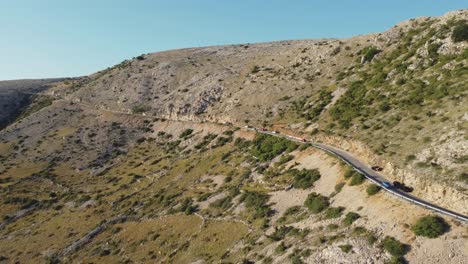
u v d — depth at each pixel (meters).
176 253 64.19
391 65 91.81
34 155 131.00
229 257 55.31
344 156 64.69
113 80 173.50
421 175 48.34
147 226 77.56
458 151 48.62
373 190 49.31
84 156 126.94
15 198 107.25
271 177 71.06
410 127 61.62
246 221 62.06
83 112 156.00
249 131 99.00
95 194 103.31
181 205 78.25
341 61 114.94
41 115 157.25
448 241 37.25
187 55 194.50
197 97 135.88
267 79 128.12
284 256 47.47
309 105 99.00
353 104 84.00
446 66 73.44
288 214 57.81
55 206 102.00
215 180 83.31
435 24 94.94
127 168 115.25
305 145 74.69
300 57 133.62
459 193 42.41
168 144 120.81
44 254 80.88
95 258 73.50
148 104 147.00
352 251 41.53
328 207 53.12
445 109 60.47
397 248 38.84
